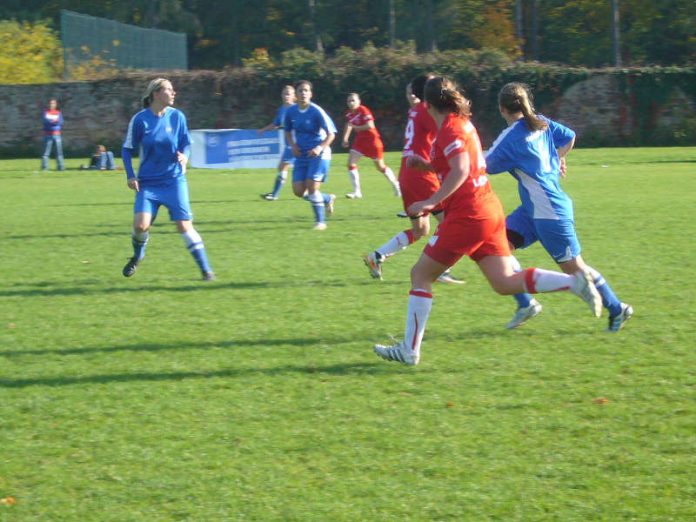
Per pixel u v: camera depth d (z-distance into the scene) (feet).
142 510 16.26
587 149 134.21
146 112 34.68
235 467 17.93
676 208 57.11
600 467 17.66
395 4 224.74
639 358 24.44
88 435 19.67
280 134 106.22
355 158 68.13
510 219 28.02
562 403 21.11
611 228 48.52
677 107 145.59
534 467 17.69
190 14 220.84
